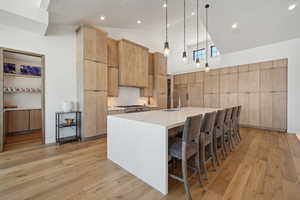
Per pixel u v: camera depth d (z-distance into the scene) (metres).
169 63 7.80
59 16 3.30
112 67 4.43
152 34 6.13
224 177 2.03
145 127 1.89
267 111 4.78
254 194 1.66
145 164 1.90
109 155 2.60
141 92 5.71
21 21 2.78
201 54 7.07
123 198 1.60
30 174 2.08
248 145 3.32
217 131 2.55
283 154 2.81
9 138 3.85
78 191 1.71
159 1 3.46
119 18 4.05
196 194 1.67
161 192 1.70
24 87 4.41
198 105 6.73
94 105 3.79
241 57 5.34
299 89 4.22
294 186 1.80
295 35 4.18
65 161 2.51
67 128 3.81
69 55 3.81
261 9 3.75
